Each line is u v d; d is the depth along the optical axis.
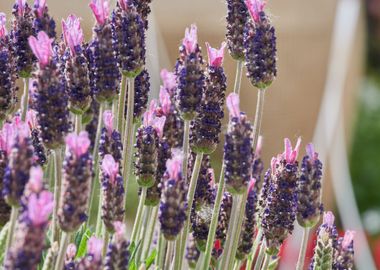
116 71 0.91
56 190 0.87
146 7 0.94
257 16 0.91
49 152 0.94
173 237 0.84
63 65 0.91
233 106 0.87
